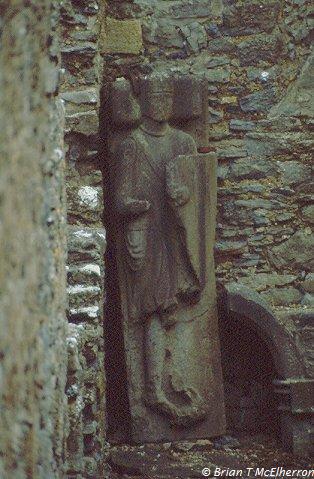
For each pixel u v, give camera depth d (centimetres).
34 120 663
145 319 1367
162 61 1453
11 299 631
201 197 1369
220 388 1381
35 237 661
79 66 1354
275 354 1361
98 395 1258
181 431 1369
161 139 1371
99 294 1269
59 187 706
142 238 1358
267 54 1459
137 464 1307
